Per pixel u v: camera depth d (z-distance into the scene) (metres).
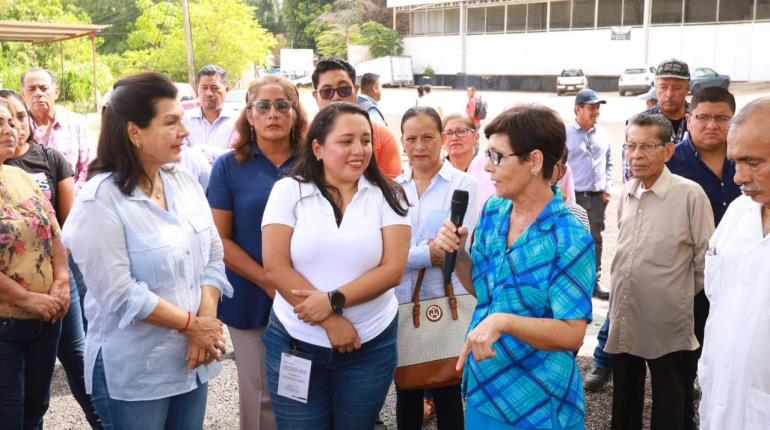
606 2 40.44
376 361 2.74
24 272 3.08
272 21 74.38
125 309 2.45
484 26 45.75
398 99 36.31
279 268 2.69
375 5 57.38
